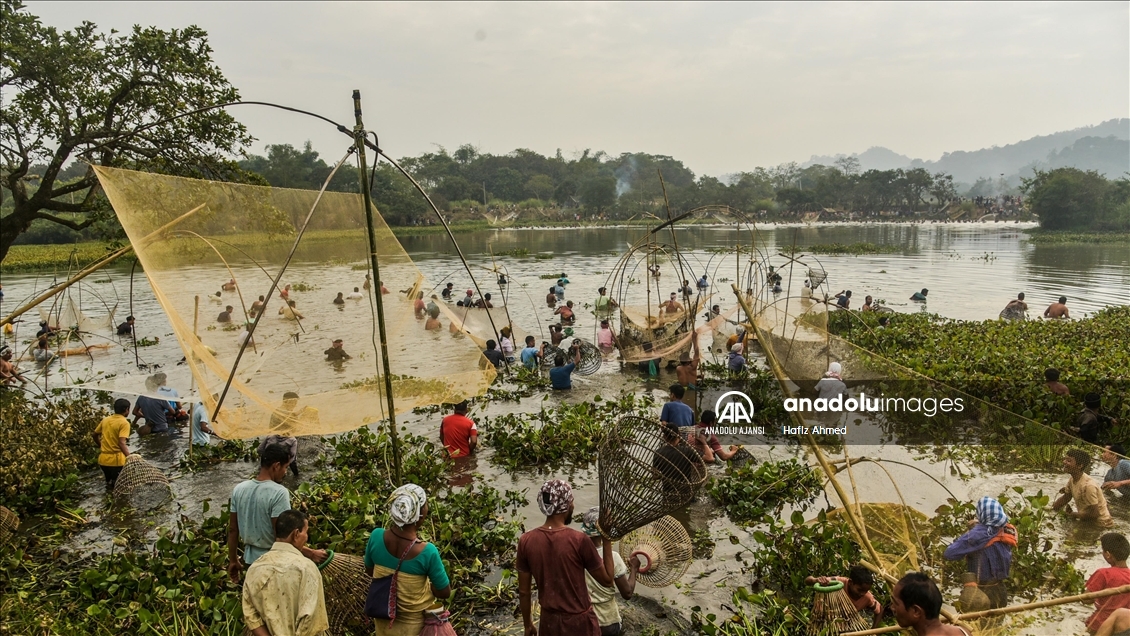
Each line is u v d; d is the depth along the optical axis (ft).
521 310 85.05
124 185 21.21
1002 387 38.32
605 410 42.45
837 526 23.72
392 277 28.76
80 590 21.45
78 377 43.70
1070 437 18.80
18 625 19.27
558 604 15.58
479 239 243.40
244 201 24.44
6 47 45.78
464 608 21.42
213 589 21.42
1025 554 17.04
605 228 321.73
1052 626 16.17
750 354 57.47
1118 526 17.21
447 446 34.47
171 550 23.17
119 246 56.75
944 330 58.13
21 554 23.66
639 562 22.29
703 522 27.81
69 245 177.27
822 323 41.19
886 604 19.52
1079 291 92.99
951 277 110.83
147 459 36.24
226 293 23.93
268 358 24.95
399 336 28.89
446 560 23.26
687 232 284.82
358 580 18.74
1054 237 200.64
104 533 27.40
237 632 18.90
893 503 19.42
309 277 26.30
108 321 64.18
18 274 123.34
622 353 53.88
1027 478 18.94
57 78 48.49
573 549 15.66
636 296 97.04
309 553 18.43
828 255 155.84
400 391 26.71
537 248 195.93
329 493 27.81
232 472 34.22
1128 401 36.04
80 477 33.65
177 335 21.68
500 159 490.49
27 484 29.35
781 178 527.40
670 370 53.31
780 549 23.32
